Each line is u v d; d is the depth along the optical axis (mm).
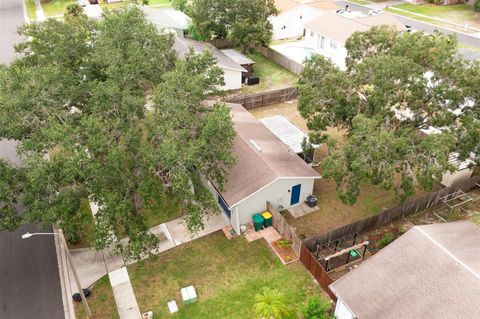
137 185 23281
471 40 57906
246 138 30328
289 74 49406
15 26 62969
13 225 21484
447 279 17406
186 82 24750
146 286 23000
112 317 21250
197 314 21359
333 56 51812
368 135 22578
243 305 21766
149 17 54688
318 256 24562
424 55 26234
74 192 21672
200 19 50688
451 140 23172
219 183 25172
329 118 28031
